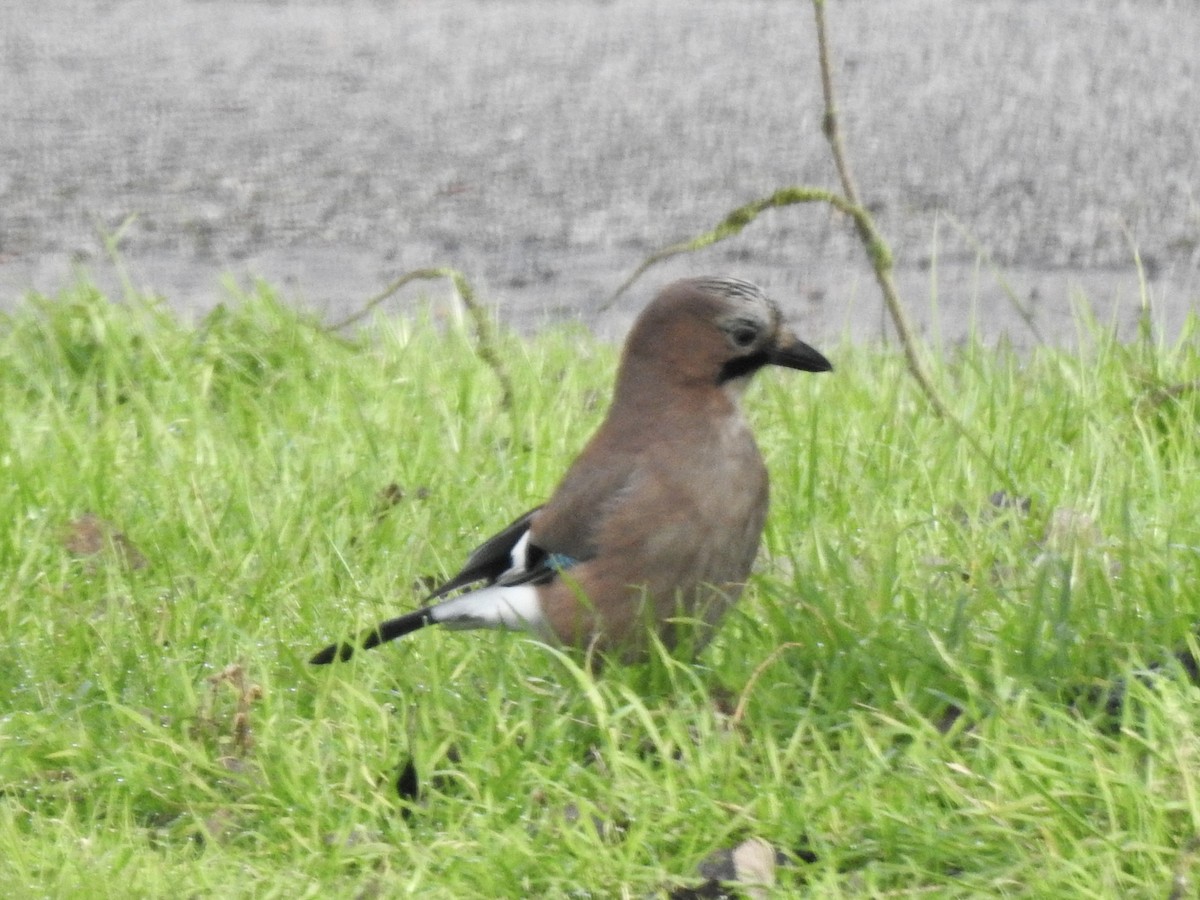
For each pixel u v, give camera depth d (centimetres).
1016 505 1009
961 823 706
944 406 1043
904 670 817
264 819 759
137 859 714
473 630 878
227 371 1273
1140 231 1683
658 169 1938
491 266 1648
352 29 2722
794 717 796
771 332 848
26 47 2648
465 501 1055
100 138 2133
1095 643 815
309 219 1811
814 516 998
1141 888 655
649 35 2586
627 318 1494
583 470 850
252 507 1031
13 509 1048
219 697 843
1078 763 706
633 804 729
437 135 2112
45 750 809
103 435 1138
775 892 678
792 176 1888
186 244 1739
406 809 768
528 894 700
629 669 848
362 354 1315
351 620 923
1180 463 1044
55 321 1294
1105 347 1195
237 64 2506
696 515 831
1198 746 707
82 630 912
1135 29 2494
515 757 767
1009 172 1872
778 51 2448
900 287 1559
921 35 2494
